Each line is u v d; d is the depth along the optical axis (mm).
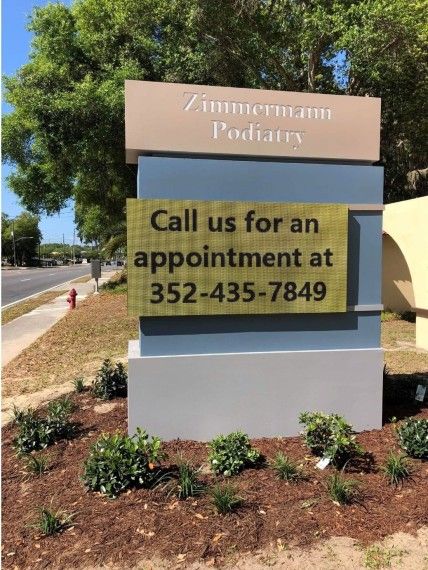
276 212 4641
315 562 2994
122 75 14109
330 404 4848
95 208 25516
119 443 3887
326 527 3291
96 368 7949
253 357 4676
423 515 3418
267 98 4645
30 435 4520
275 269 4664
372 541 3174
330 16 11914
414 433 4355
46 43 16234
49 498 3668
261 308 4656
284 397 4750
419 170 16844
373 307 4926
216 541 3145
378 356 4926
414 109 13672
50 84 15227
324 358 4812
